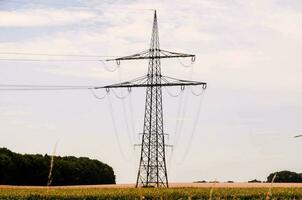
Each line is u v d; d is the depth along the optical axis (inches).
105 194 2349.9
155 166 2997.0
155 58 2910.9
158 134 3004.4
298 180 5580.7
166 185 3004.4
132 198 2283.5
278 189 2829.7
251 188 2940.5
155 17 2928.2
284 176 5526.6
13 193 2367.1
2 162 5310.0
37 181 5615.2
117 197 2332.7
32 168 5580.7
